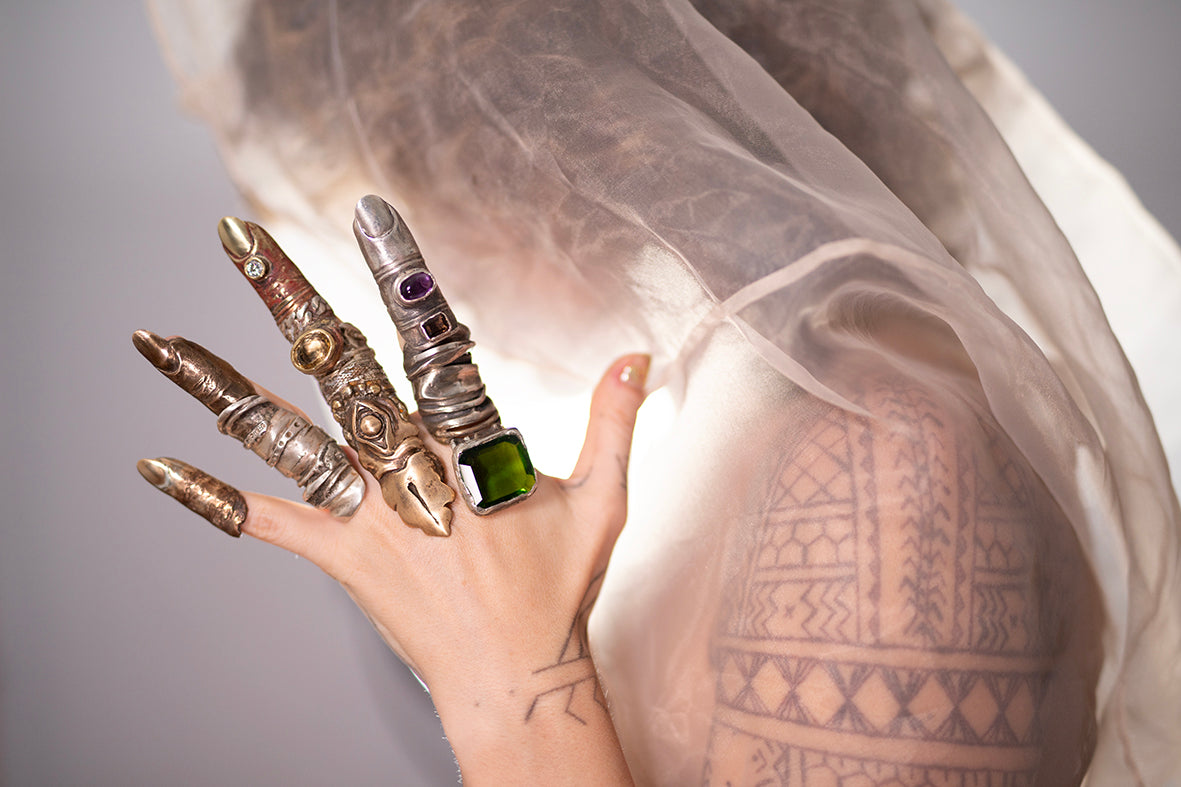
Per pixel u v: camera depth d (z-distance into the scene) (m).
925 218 0.39
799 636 0.31
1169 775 0.36
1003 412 0.33
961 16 0.50
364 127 0.37
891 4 0.39
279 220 0.41
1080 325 0.38
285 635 0.88
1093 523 0.34
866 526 0.31
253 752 0.88
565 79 0.36
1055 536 0.33
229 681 0.88
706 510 0.36
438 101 0.36
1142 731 0.35
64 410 0.89
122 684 0.89
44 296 0.89
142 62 0.91
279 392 0.91
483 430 0.33
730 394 0.36
